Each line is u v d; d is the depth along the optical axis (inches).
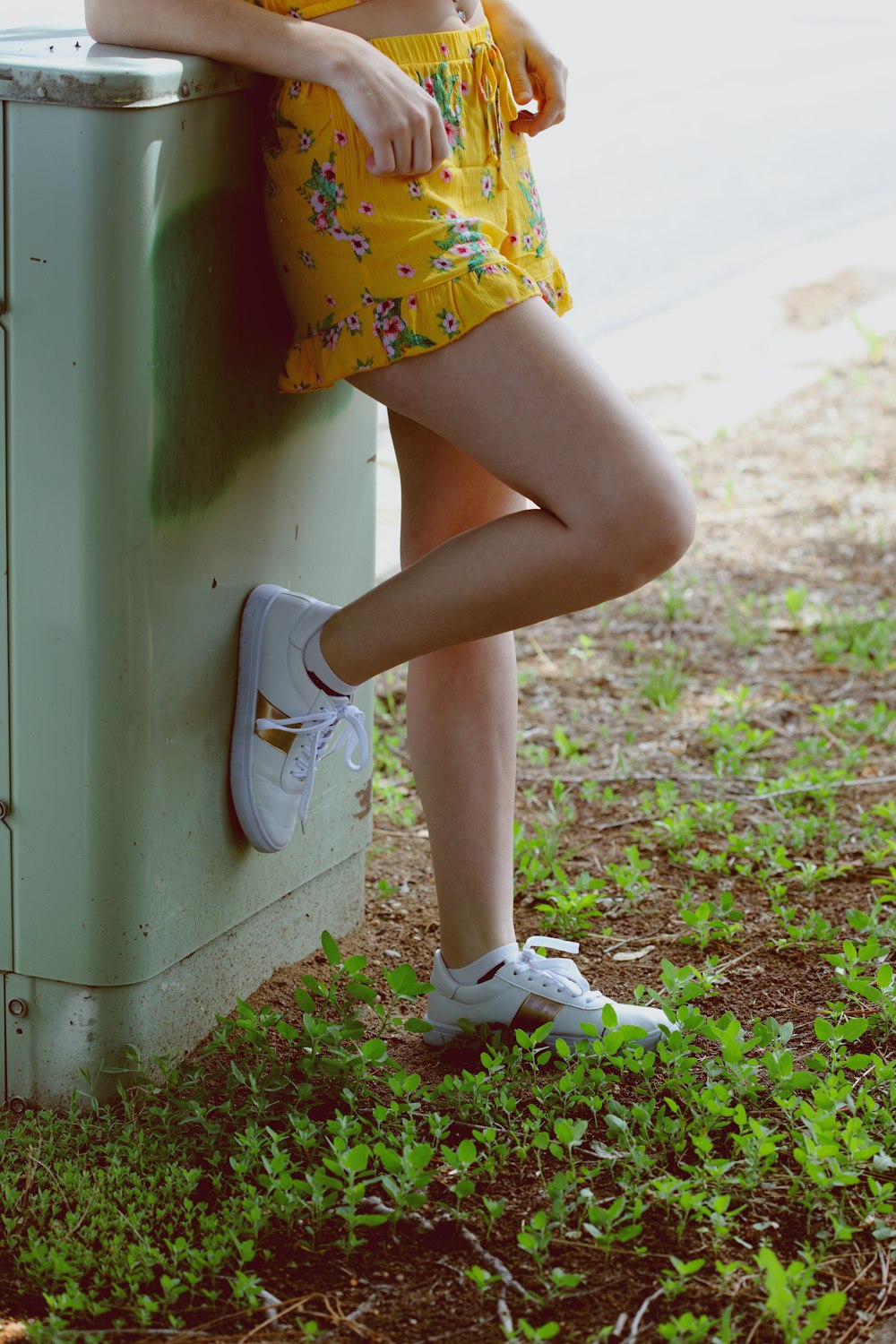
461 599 84.0
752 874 120.8
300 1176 81.8
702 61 529.7
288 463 96.3
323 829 106.7
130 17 81.8
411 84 78.5
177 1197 79.7
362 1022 96.7
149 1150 82.8
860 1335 70.7
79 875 85.8
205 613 89.4
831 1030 88.7
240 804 93.7
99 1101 89.0
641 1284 73.9
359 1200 76.1
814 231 350.0
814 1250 75.8
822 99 484.1
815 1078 84.9
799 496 222.8
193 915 92.4
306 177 81.4
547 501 81.0
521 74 93.8
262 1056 91.0
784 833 125.4
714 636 176.1
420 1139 85.5
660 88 484.1
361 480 106.3
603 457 79.2
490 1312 72.6
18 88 76.4
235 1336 70.9
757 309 303.0
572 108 450.3
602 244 331.3
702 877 120.6
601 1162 82.7
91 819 84.9
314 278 83.3
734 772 139.6
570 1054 91.3
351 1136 83.9
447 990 96.1
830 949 107.3
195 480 86.7
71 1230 76.9
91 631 82.6
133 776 85.0
